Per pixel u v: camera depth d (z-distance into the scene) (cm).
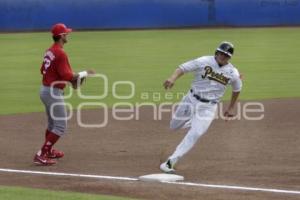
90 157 2886
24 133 3428
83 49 7519
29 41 8338
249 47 7612
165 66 6138
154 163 2756
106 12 9756
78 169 2652
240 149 3027
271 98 4494
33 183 2394
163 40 8338
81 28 9712
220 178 2477
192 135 2536
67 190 2272
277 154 2917
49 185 2355
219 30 9575
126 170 2628
